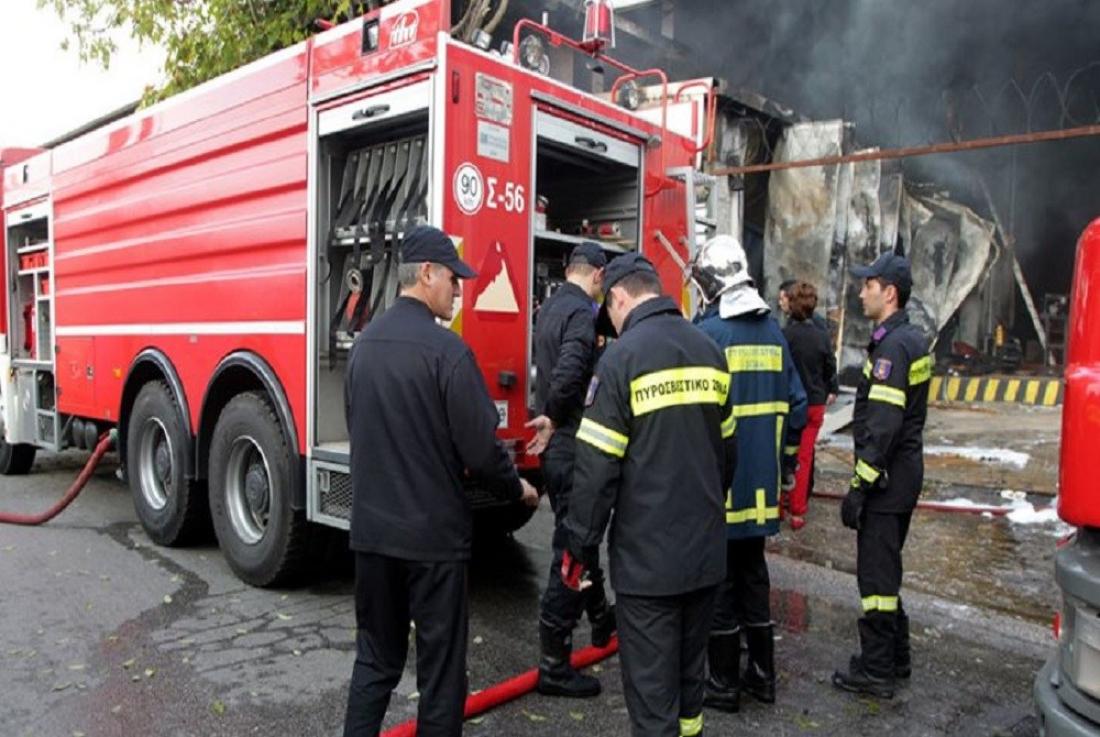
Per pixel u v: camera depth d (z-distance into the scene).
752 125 11.66
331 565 5.32
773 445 3.35
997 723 3.34
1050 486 7.23
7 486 7.75
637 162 4.92
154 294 5.63
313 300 4.38
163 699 3.49
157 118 5.55
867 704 3.50
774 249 11.80
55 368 7.01
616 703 3.52
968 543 5.78
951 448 8.88
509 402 4.08
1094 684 2.15
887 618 3.53
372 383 2.72
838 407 10.66
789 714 3.41
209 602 4.65
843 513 3.49
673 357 2.57
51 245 6.93
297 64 4.48
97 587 4.89
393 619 2.78
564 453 3.54
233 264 4.92
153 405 5.64
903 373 3.34
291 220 4.51
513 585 5.08
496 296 4.00
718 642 3.41
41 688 3.58
